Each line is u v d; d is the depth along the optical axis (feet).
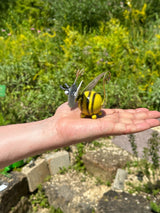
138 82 2.67
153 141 1.75
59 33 3.77
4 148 0.88
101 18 3.82
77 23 3.87
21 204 1.98
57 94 2.48
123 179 1.90
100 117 1.19
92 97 1.14
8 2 4.83
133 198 1.73
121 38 3.04
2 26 4.50
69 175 2.16
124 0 3.94
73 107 1.19
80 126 0.91
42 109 2.55
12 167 2.10
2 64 3.18
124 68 2.83
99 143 2.33
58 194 1.95
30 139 0.92
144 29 3.49
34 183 2.08
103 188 1.94
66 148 2.36
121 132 0.87
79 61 2.85
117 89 2.45
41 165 2.13
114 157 2.09
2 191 1.84
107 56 2.82
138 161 2.02
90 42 3.20
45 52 3.05
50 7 4.37
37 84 2.83
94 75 2.75
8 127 0.99
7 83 2.71
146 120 0.92
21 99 2.60
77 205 1.81
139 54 2.87
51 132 0.95
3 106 2.58
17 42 3.51
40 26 4.24
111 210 1.65
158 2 3.83
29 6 4.56
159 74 2.71
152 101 2.31
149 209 1.61
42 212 2.01
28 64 2.94
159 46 2.86
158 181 1.83
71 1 3.87
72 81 2.62
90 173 2.16
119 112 1.19
